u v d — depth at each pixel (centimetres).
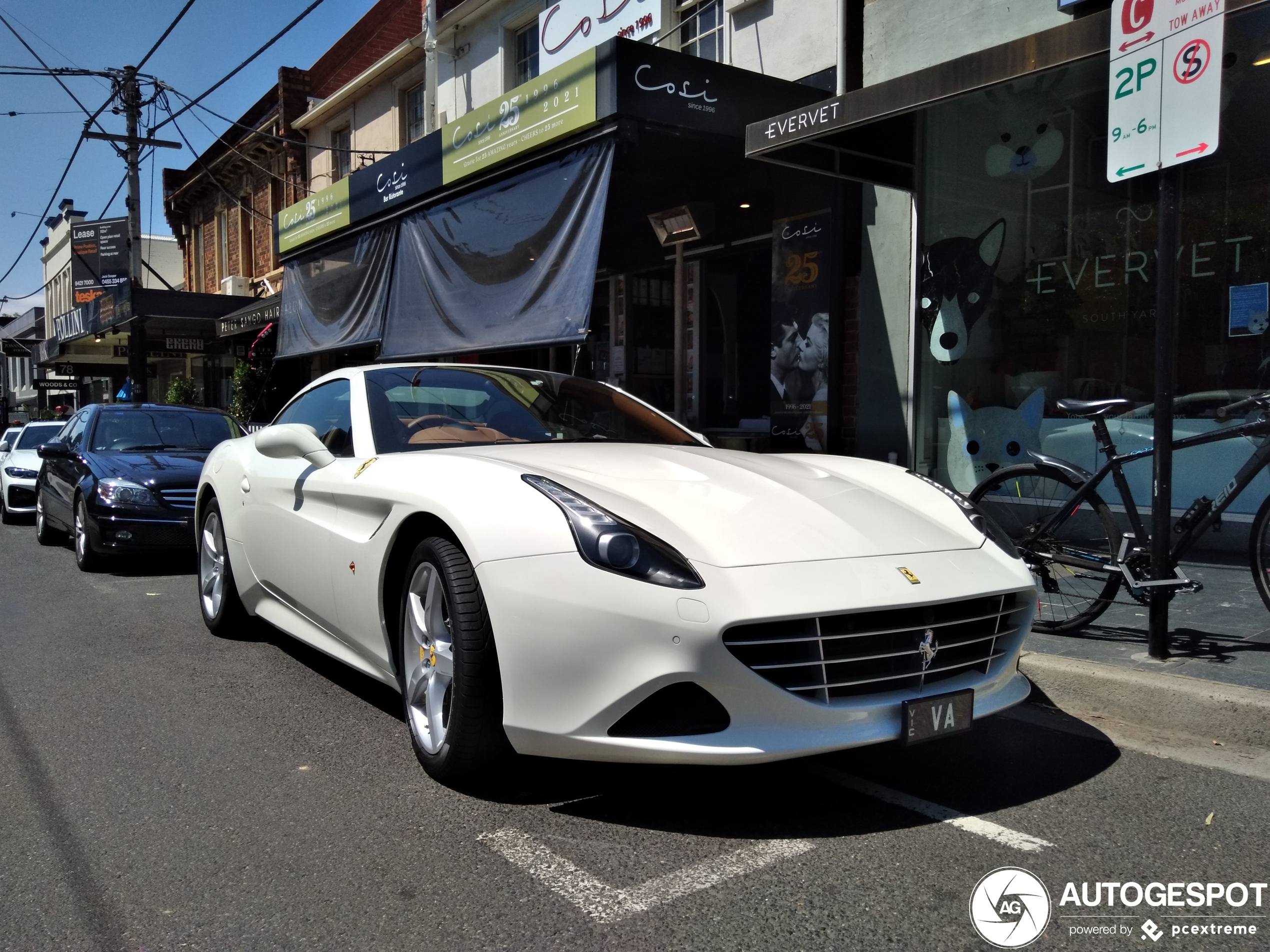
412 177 941
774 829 261
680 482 299
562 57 1096
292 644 489
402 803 280
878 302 771
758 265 1035
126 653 472
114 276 1781
